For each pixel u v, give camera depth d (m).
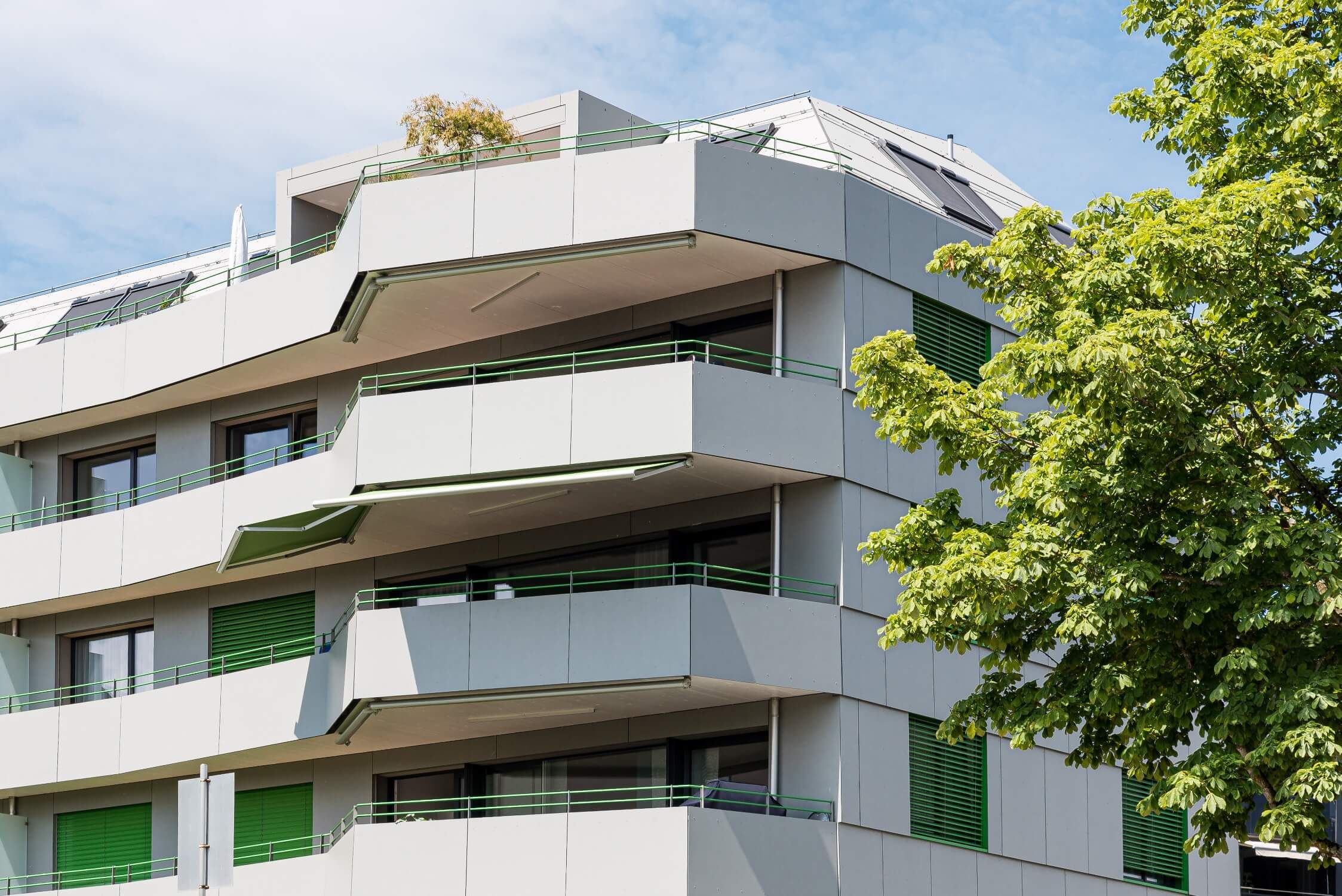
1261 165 18.39
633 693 24.16
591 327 27.12
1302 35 18.81
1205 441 17.19
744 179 24.97
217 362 29.47
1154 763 18.47
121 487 32.50
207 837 15.37
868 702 24.64
